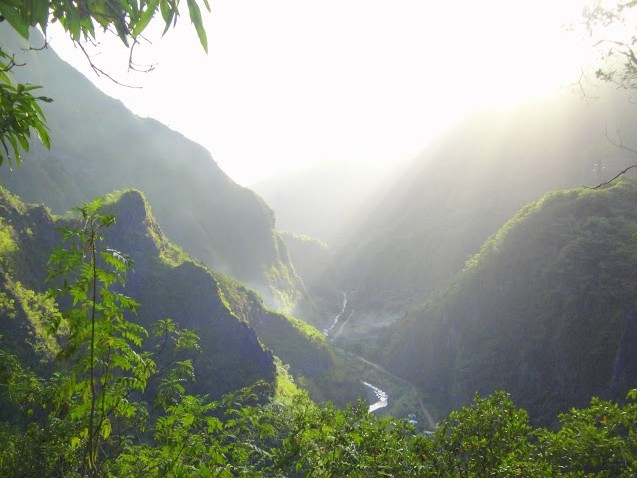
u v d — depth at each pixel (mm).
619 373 101125
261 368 96375
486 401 13078
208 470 7227
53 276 5043
